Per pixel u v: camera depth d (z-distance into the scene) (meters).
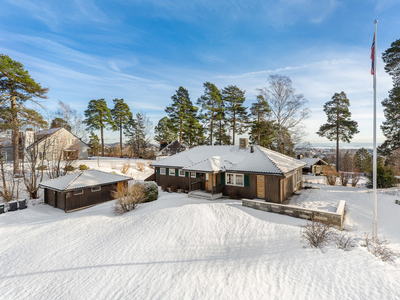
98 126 49.59
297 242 8.06
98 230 11.64
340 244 7.52
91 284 7.04
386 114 23.14
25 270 8.34
